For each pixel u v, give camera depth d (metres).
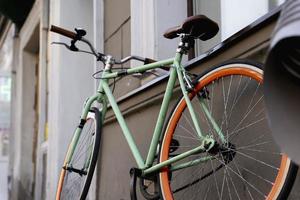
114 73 3.36
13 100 10.61
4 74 10.67
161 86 3.67
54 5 6.89
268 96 1.56
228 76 2.59
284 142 1.56
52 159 6.50
